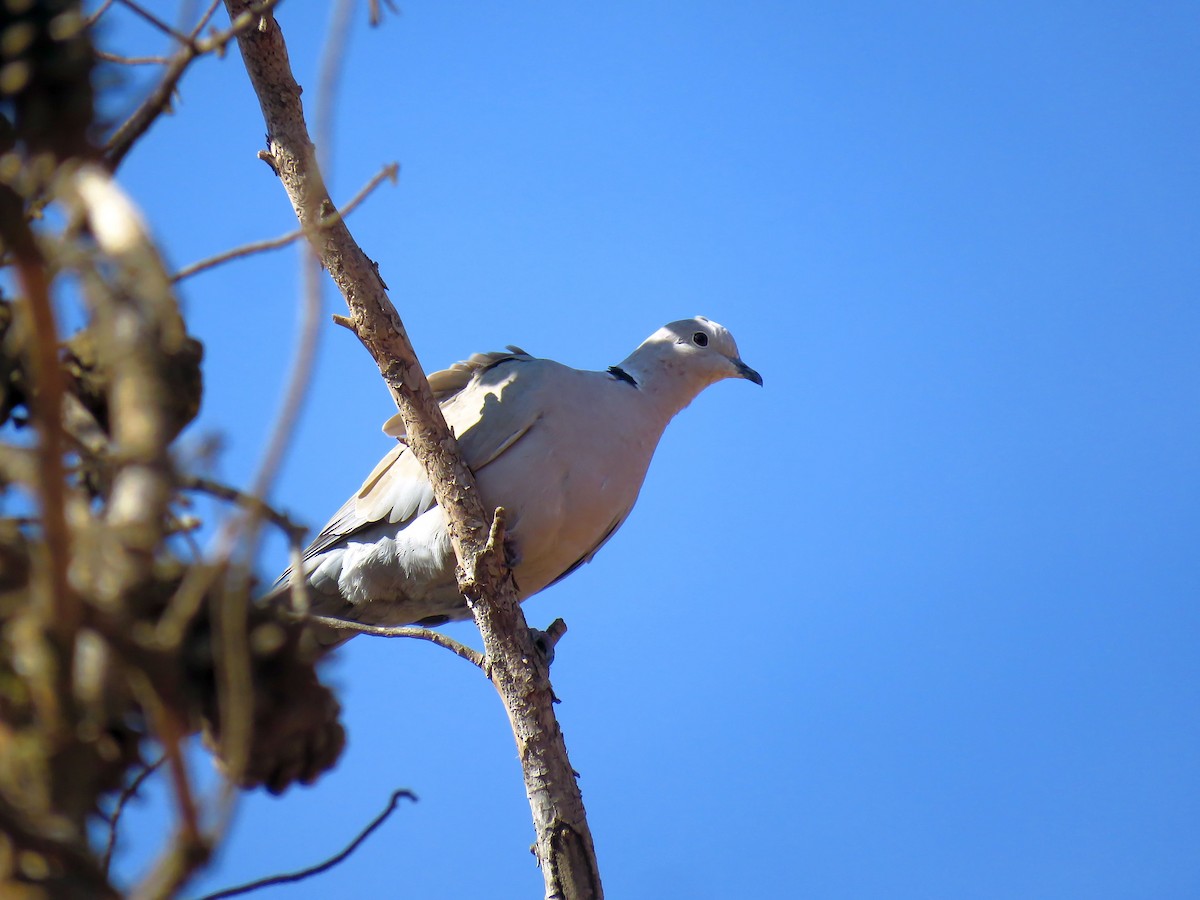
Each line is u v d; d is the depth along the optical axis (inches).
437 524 469.1
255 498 135.0
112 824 159.5
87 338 193.3
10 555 145.2
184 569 149.1
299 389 135.7
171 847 131.2
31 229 130.3
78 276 140.1
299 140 361.1
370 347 390.6
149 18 181.9
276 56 354.6
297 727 157.9
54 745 141.5
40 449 126.7
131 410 136.9
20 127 149.3
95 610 135.3
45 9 147.4
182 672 146.2
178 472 146.3
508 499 469.1
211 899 181.6
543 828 371.9
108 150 176.7
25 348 189.8
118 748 157.8
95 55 151.9
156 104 181.0
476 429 470.3
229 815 132.7
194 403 183.9
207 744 155.0
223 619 138.2
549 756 374.9
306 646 159.3
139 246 139.7
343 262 379.9
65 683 135.9
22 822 135.3
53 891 137.2
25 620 134.5
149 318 138.6
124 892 142.5
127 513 137.6
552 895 367.2
